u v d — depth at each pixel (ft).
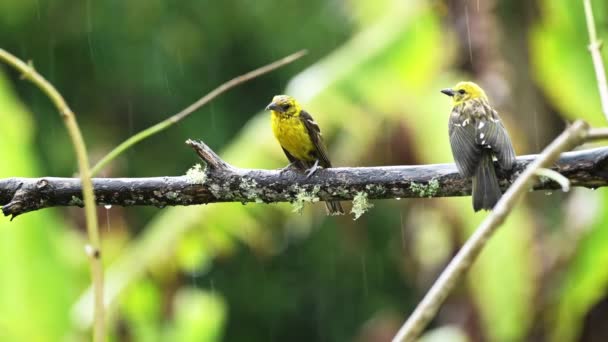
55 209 47.73
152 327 41.55
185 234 39.70
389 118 44.19
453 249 46.29
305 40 81.97
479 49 45.96
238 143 40.83
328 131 42.75
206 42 81.82
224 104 82.94
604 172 21.99
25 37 81.15
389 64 44.27
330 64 44.50
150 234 40.83
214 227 40.11
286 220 42.73
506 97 45.73
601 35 43.39
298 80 44.04
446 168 23.66
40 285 39.81
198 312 43.01
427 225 50.29
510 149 24.22
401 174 23.52
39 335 39.40
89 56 80.89
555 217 45.62
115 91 81.30
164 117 81.61
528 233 44.37
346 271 83.71
